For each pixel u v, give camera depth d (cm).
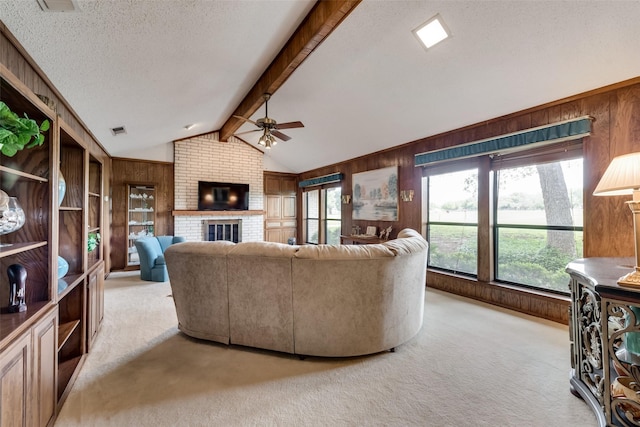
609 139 265
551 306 309
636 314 153
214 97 402
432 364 221
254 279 236
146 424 157
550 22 222
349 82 362
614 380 163
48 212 159
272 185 768
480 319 312
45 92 231
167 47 231
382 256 226
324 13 234
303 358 230
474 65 282
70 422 158
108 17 174
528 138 319
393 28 261
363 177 577
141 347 248
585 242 280
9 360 114
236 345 251
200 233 643
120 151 552
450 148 405
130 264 567
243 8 211
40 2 148
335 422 160
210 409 170
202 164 651
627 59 235
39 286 156
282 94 421
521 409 170
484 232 373
